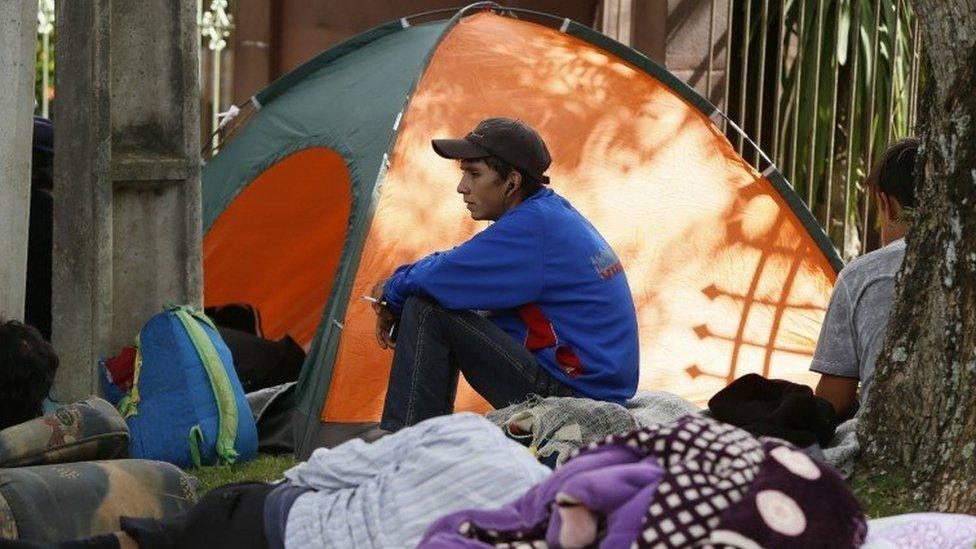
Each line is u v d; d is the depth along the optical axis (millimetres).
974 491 7867
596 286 9984
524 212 9914
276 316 15008
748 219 13586
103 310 11359
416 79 12578
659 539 4766
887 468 8414
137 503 7691
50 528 7234
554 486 5156
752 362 13289
